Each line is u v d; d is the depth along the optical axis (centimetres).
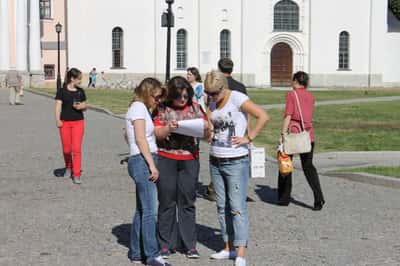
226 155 807
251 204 1162
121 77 5922
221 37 6053
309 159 1113
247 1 6053
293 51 6200
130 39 5909
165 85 846
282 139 1122
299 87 1134
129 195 1227
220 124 811
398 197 1215
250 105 802
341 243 900
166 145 844
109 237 929
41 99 4084
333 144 2009
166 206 846
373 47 6241
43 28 5884
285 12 6153
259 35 6097
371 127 2523
